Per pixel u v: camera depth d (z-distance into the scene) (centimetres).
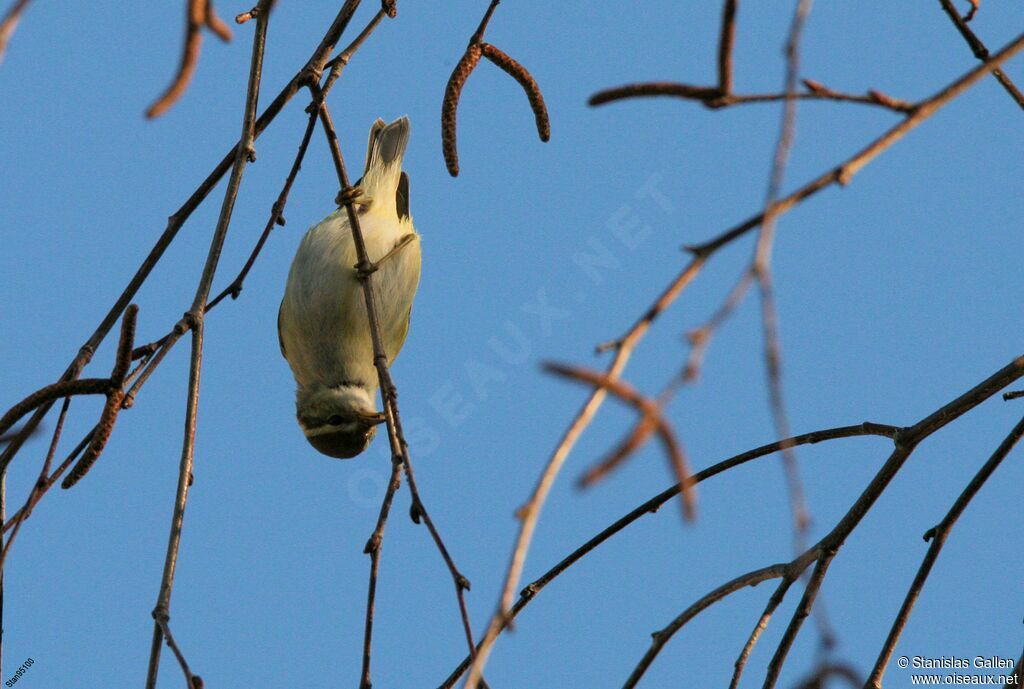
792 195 402
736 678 693
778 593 708
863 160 412
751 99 433
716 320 368
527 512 420
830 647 498
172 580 668
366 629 634
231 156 906
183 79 431
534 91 938
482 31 914
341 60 924
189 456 719
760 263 380
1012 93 741
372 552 645
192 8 432
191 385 746
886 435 767
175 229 879
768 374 380
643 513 804
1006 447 768
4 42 360
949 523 771
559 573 795
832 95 425
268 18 845
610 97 447
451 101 891
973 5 739
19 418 693
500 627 489
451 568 607
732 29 435
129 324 714
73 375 804
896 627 742
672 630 678
